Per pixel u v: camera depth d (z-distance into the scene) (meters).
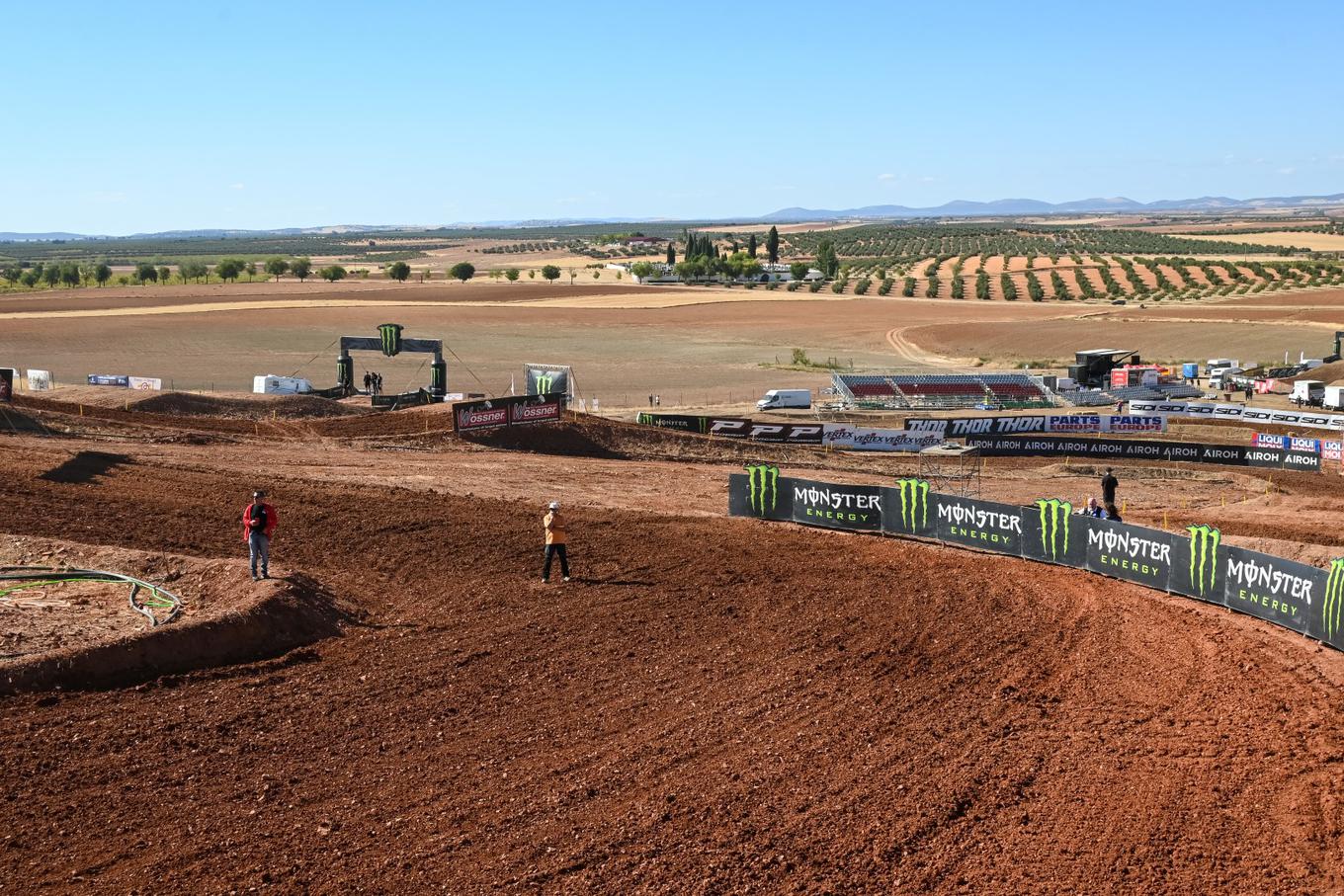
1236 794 14.58
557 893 11.88
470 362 102.62
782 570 25.95
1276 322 131.00
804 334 130.50
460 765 15.07
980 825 13.70
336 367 94.88
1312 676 19.09
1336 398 77.44
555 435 48.94
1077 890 12.21
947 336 126.81
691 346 118.50
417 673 18.61
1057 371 100.88
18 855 12.22
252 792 14.05
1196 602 23.95
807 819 13.69
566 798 14.09
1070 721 17.16
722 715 17.06
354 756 15.27
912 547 28.73
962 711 17.50
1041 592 24.56
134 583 21.81
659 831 13.29
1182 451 54.69
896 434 57.97
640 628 21.31
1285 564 21.94
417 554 26.17
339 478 35.69
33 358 96.75
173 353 102.81
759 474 32.38
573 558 26.48
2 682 16.12
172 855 12.41
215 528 27.00
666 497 38.00
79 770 14.30
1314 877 12.49
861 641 20.86
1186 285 186.00
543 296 175.62
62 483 29.30
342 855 12.55
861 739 16.27
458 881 12.06
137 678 17.39
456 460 42.66
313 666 18.80
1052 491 44.91
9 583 21.62
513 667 19.03
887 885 12.26
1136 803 14.30
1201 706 17.77
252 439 44.94
